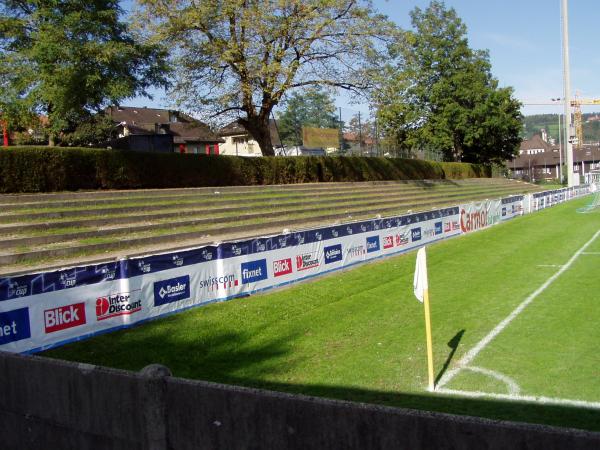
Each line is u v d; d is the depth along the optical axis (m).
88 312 8.67
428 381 7.17
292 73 27.03
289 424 3.35
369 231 16.36
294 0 25.97
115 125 38.91
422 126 55.50
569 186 46.97
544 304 11.07
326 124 42.59
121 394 3.97
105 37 22.16
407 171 41.06
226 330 9.48
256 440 3.47
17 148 16.80
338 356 8.30
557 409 6.12
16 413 4.62
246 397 3.48
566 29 47.16
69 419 4.29
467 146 57.56
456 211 22.73
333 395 6.77
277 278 12.55
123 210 16.91
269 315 10.48
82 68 20.86
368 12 28.69
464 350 8.41
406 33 29.73
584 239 21.02
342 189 30.81
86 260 12.57
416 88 54.38
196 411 3.68
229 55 25.89
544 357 7.91
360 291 12.80
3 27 21.75
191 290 10.42
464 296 12.14
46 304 8.10
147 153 21.30
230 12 25.58
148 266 9.60
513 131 57.28
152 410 3.82
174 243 15.39
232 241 11.35
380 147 47.97
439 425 2.94
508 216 29.62
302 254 13.42
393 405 6.39
